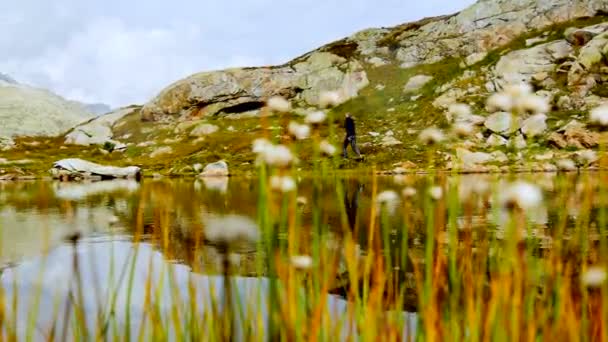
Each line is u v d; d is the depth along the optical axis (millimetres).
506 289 1860
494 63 40500
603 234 1909
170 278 2385
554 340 1943
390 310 2277
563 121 24766
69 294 2191
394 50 51750
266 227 1784
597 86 30562
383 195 2236
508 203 1837
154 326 2199
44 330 2789
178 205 10930
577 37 36812
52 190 17844
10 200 13250
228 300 2121
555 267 2402
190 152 38250
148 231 7086
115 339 2178
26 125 93500
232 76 55906
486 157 16531
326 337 2059
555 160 18781
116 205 11438
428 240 2072
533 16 47219
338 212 8258
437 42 49688
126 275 4184
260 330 2043
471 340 1907
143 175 30422
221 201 11719
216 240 6102
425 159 23875
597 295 2004
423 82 42156
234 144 37719
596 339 1936
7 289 3756
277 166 1754
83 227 7512
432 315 1927
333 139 1977
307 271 2150
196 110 55875
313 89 52188
